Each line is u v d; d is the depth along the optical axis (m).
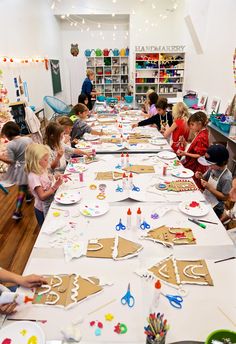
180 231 1.44
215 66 4.94
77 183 2.07
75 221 1.55
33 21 6.14
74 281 1.12
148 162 2.52
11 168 2.92
